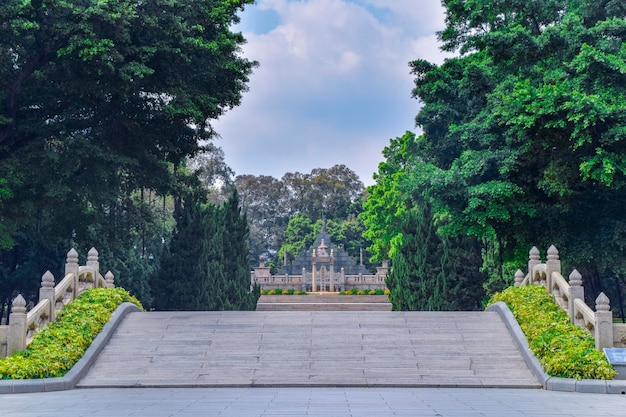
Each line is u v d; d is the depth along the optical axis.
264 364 14.40
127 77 24.56
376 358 14.67
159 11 25.97
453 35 30.89
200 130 31.48
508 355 14.82
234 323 16.77
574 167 20.97
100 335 15.55
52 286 15.98
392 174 58.94
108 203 30.14
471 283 31.09
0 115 25.64
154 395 11.80
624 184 20.25
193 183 34.22
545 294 17.02
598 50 20.62
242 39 30.83
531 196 23.53
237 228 38.97
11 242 27.14
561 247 23.16
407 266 32.72
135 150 29.78
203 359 14.67
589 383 12.38
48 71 26.05
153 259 50.03
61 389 12.91
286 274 73.00
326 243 80.31
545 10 25.28
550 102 19.22
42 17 24.52
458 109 34.62
